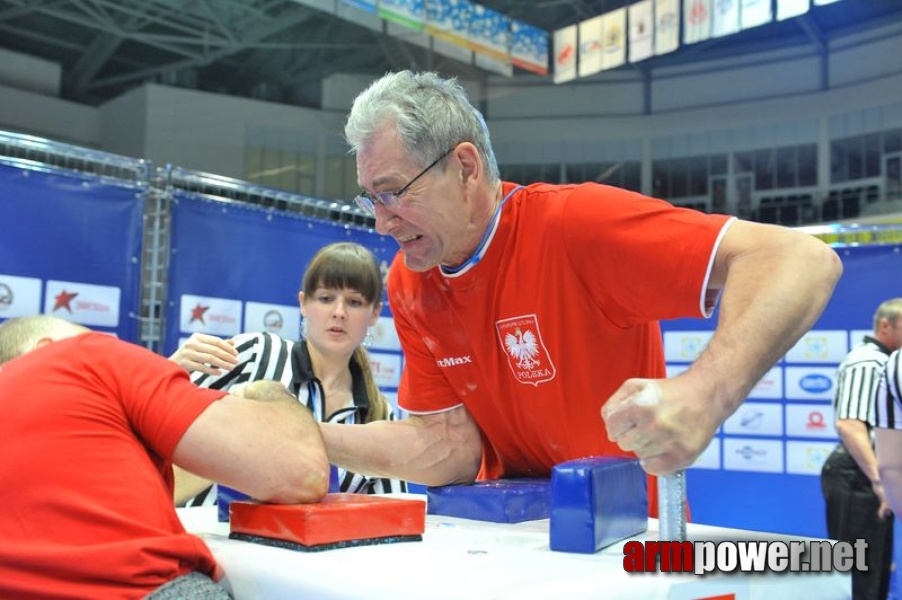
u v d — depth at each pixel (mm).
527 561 707
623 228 1027
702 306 989
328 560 707
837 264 903
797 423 4156
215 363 1508
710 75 12648
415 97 1060
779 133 12203
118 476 814
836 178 11734
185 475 1235
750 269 896
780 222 12148
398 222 1082
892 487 1863
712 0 6320
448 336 1247
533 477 1351
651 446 735
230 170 11430
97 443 822
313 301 2039
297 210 4727
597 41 7371
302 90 12430
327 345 2029
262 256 3459
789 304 838
